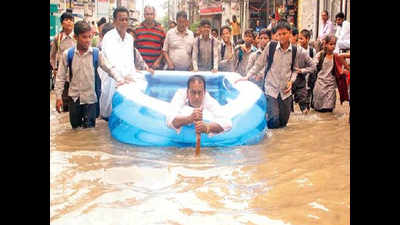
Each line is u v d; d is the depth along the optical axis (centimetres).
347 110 794
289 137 541
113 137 527
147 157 434
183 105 500
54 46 793
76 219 266
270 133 570
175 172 377
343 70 772
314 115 736
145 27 757
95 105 603
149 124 491
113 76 588
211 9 3025
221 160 422
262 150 468
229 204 295
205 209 285
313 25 1611
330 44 751
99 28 852
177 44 748
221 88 651
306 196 309
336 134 555
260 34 805
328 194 311
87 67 584
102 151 459
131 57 642
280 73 601
